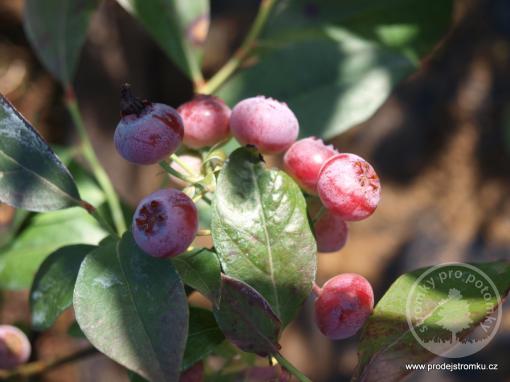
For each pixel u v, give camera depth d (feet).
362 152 1.82
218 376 0.57
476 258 1.74
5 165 0.47
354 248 1.77
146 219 0.40
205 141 0.48
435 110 1.85
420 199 1.81
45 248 0.66
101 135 1.23
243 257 0.43
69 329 0.51
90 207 0.48
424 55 0.73
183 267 0.41
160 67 1.47
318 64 0.66
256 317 0.43
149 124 0.43
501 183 1.82
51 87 1.39
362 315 0.45
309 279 0.44
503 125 1.84
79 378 1.25
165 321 0.39
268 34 0.71
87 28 0.69
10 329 0.59
